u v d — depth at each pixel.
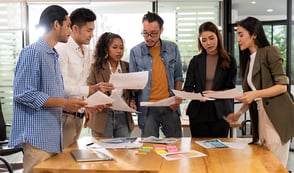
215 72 2.54
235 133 3.66
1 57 4.96
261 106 2.15
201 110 2.58
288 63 4.36
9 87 4.99
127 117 2.78
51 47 1.92
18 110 1.84
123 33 3.90
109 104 2.34
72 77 2.46
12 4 4.82
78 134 2.62
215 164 1.74
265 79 2.08
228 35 4.87
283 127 2.06
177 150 2.05
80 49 2.53
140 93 2.77
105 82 2.60
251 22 2.11
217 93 2.05
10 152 3.28
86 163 1.77
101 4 4.86
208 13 4.86
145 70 2.75
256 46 2.13
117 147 2.14
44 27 1.91
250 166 1.70
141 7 5.03
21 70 1.80
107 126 2.68
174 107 2.63
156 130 2.78
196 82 2.61
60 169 1.67
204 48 2.57
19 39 4.91
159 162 1.78
